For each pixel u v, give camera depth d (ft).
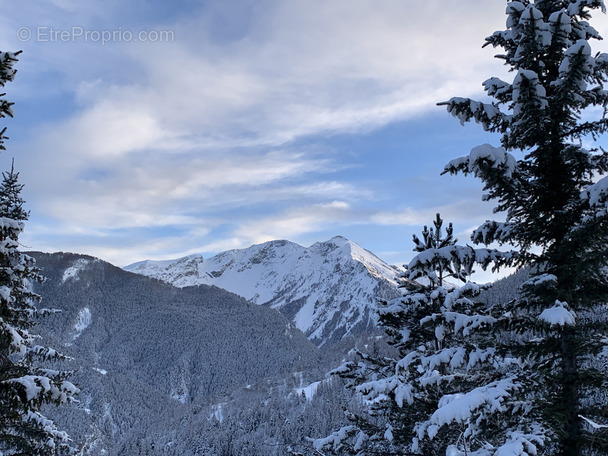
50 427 43.80
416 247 41.11
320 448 39.83
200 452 481.46
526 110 27.94
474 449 27.71
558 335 28.60
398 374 35.45
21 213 50.96
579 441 24.99
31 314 45.68
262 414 537.65
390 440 37.47
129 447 517.14
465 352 29.25
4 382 25.53
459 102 30.25
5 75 22.15
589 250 27.55
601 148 28.66
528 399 25.77
